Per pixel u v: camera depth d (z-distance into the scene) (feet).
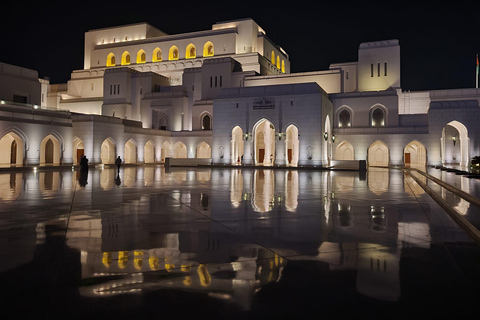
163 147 197.47
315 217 30.12
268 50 261.65
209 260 18.21
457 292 14.23
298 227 26.07
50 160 141.59
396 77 189.88
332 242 21.81
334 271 16.61
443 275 16.10
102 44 280.10
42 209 33.35
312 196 45.09
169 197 43.06
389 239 22.58
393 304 13.12
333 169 122.11
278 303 13.23
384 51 192.24
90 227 25.70
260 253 19.45
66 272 16.22
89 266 17.11
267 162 173.17
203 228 25.59
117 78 222.28
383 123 167.73
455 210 31.81
